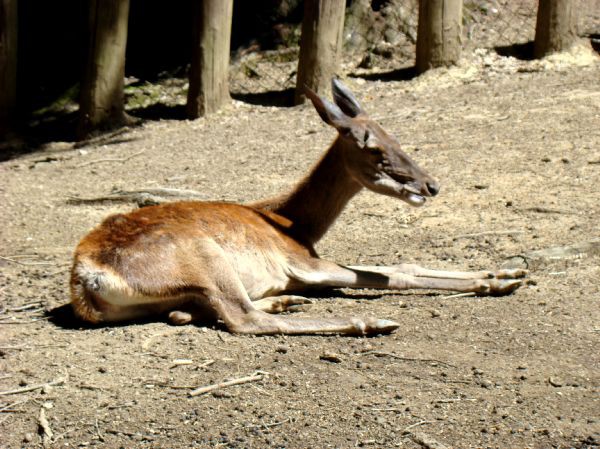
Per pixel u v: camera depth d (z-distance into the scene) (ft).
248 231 29.53
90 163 55.52
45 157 59.16
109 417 22.88
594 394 23.09
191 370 25.25
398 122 55.52
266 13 74.74
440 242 37.01
